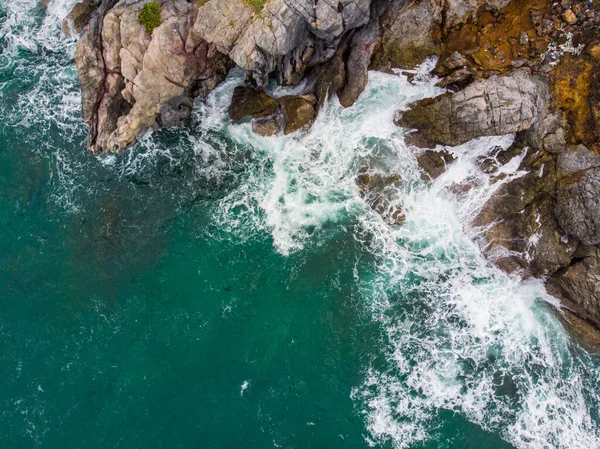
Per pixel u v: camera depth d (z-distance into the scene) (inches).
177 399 1190.3
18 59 1430.9
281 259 1291.8
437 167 1285.7
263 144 1343.5
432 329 1251.8
